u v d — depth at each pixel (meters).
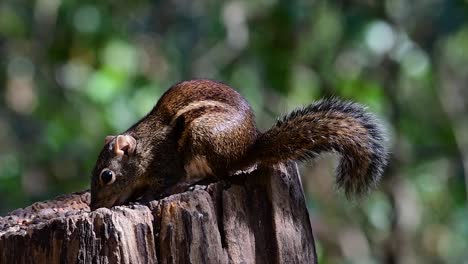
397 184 16.34
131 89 14.91
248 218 7.14
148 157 9.29
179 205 6.88
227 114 8.41
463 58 18.70
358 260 17.20
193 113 8.76
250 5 15.70
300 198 7.46
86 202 9.30
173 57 16.14
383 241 17.06
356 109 8.00
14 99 17.59
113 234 6.70
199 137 8.45
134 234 6.77
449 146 17.06
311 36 15.84
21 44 17.20
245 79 15.94
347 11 14.78
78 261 6.71
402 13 15.95
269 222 7.20
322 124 7.85
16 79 17.38
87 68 15.51
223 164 8.36
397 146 16.19
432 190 17.61
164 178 9.30
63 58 15.71
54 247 6.79
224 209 7.07
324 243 17.28
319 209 17.14
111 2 15.97
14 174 16.67
